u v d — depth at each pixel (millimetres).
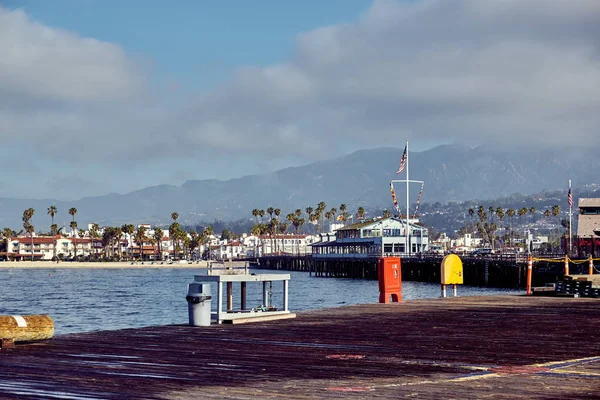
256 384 11617
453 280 36031
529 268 39906
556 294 36688
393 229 156875
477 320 23500
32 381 11883
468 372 12852
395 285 32844
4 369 13211
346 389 11141
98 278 168875
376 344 17234
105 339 18328
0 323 16531
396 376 12406
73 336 18969
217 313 22625
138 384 11609
